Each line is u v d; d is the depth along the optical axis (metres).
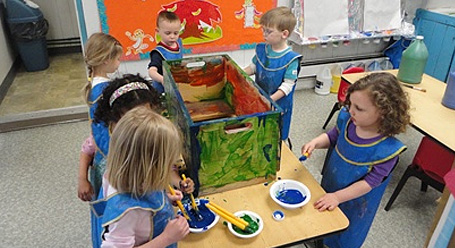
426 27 3.59
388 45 3.75
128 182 0.83
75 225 2.01
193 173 1.14
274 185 1.22
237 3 2.93
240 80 1.48
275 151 1.19
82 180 1.45
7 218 2.05
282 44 1.87
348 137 1.31
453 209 0.79
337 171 1.36
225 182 1.19
